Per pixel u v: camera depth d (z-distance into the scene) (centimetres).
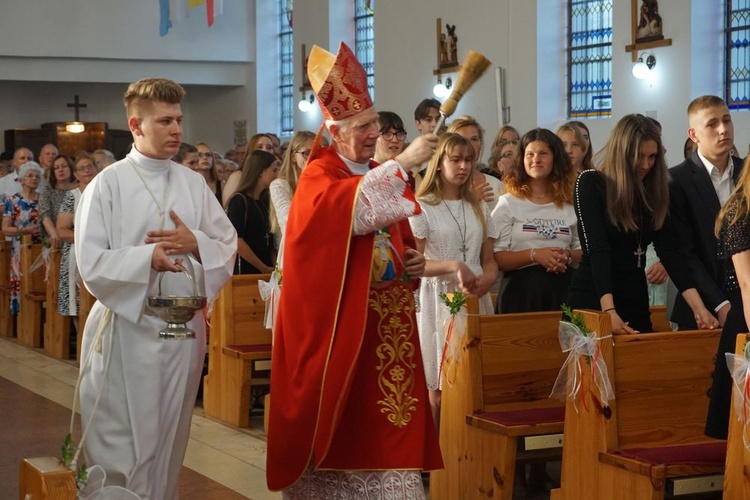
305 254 340
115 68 1978
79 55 1927
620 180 420
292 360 344
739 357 340
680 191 454
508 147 686
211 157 836
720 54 1220
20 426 622
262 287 572
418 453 347
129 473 370
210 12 1803
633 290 432
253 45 2075
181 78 2044
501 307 533
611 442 387
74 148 2183
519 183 536
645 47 1274
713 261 451
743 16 1197
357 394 348
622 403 391
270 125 2092
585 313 393
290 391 345
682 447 393
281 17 2075
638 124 420
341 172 353
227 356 642
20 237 991
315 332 339
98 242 365
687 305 491
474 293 405
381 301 353
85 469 307
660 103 1266
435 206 498
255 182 684
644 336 395
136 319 358
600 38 1382
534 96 1429
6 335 1030
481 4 1506
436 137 331
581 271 443
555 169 531
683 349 402
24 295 966
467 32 1538
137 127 374
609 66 1373
